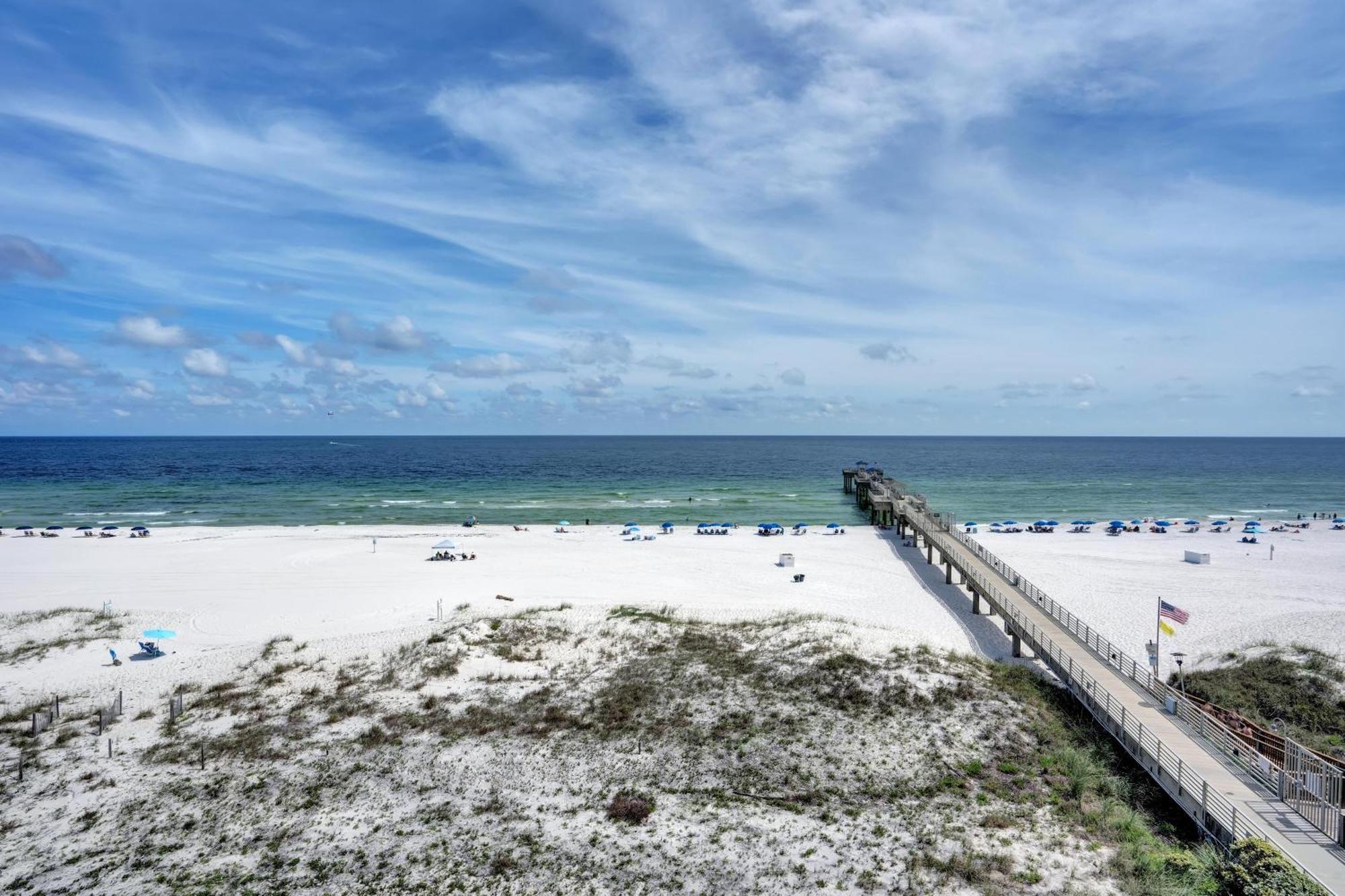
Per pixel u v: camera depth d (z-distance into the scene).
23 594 45.81
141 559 56.31
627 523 76.62
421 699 28.05
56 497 98.19
